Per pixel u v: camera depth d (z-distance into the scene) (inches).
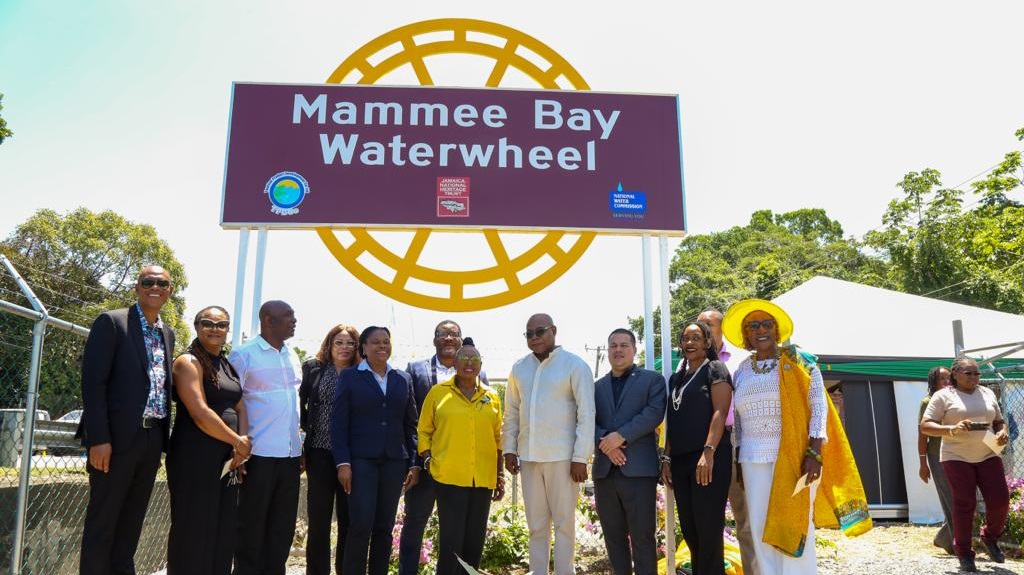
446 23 219.9
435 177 203.2
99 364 132.0
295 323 171.0
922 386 356.2
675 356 329.1
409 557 168.1
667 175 208.8
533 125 208.2
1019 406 330.3
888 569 221.8
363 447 165.9
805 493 152.6
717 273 1425.9
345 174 201.6
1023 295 891.4
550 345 177.0
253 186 199.3
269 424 160.7
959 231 1024.2
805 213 1836.9
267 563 159.3
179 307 956.0
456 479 164.1
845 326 386.9
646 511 165.3
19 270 806.5
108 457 129.7
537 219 202.7
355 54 214.7
